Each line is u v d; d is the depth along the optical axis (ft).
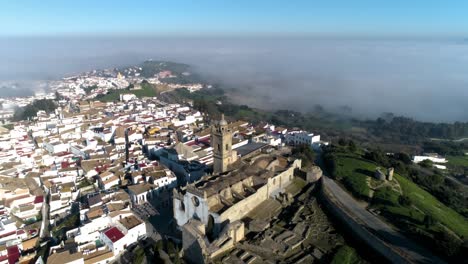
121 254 321.73
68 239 343.05
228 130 387.96
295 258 276.21
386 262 272.10
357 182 401.90
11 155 552.82
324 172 458.50
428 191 453.99
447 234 278.87
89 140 602.44
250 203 341.82
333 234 312.91
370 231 296.51
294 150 517.96
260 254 280.92
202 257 271.90
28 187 465.88
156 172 462.19
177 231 340.18
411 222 315.99
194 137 617.21
